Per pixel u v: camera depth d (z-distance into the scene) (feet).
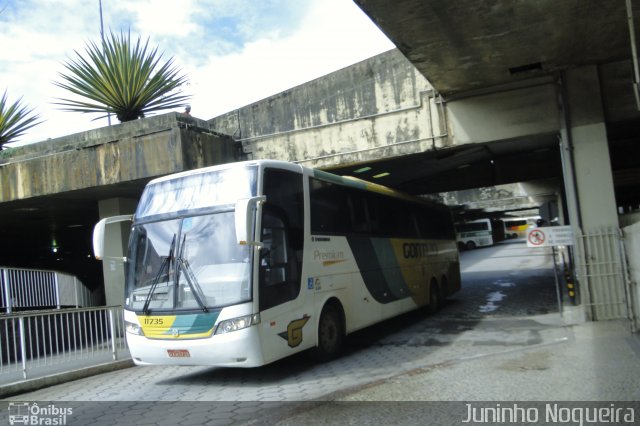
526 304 51.55
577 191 39.17
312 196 32.50
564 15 30.53
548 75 40.47
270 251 27.66
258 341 25.76
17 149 49.44
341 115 46.70
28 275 44.62
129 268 29.25
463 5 28.60
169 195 29.81
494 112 41.83
